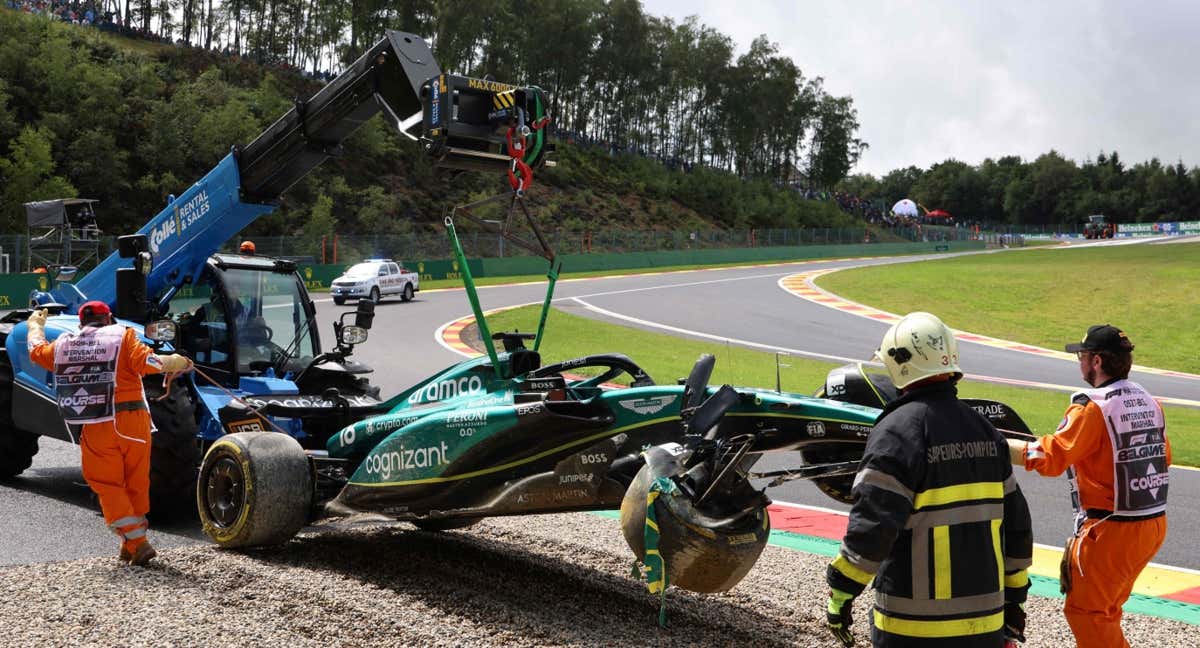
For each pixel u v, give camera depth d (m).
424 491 5.41
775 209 108.94
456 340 21.80
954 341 3.07
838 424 4.59
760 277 46.84
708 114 129.12
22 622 4.39
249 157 7.70
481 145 5.98
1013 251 77.31
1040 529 7.54
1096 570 3.87
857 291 38.53
